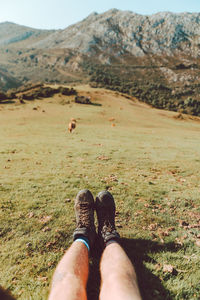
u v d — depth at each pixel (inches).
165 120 3230.8
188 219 164.4
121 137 995.9
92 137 963.3
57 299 53.7
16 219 154.4
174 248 121.6
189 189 241.6
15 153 496.4
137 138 980.6
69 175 288.7
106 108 3681.1
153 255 112.6
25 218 156.3
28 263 107.0
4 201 189.6
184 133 1566.2
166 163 398.3
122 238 129.9
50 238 129.0
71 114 2800.2
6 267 103.8
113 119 2549.2
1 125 1822.1
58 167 344.8
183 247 122.9
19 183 248.1
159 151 564.7
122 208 177.5
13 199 195.6
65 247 121.1
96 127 1588.3
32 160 406.9
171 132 1558.8
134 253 114.3
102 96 4889.3
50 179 267.0
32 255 113.9
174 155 497.4
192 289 88.7
